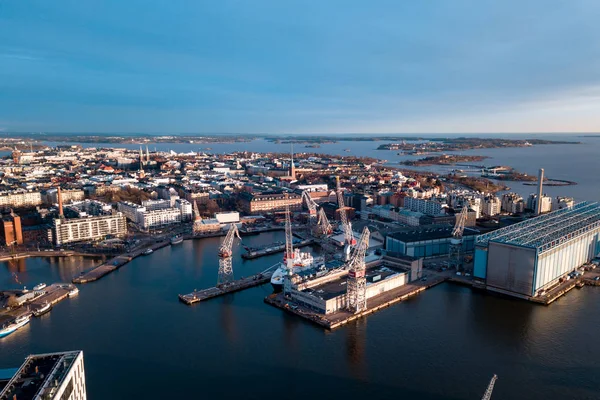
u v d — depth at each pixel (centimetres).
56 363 17250
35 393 15575
